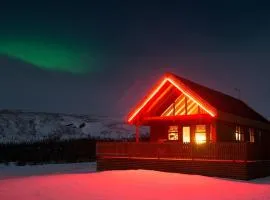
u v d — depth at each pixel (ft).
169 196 52.80
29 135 438.81
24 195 52.08
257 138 114.73
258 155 86.89
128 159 94.48
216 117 84.12
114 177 73.41
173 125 98.68
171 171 87.35
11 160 173.17
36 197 50.55
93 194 53.36
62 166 146.20
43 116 556.10
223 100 106.01
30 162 166.40
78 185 62.08
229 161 79.41
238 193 56.44
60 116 574.15
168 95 95.55
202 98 86.02
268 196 53.47
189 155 84.74
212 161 82.12
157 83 92.48
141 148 92.38
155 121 100.99
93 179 70.38
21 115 547.49
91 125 521.24
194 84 101.04
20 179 73.15
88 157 194.08
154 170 89.04
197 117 88.79
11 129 460.14
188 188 60.95
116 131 482.28
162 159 88.63
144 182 66.95
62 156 189.78
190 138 95.20
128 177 73.46
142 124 101.35
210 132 92.53
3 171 123.85
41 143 209.87
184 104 95.50
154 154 90.02
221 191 58.34
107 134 454.40
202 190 59.06
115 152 96.43
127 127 522.88
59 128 493.36
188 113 93.97
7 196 51.29
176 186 62.95
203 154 82.84
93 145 210.18
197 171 83.82
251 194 55.47
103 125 528.63
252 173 81.00
